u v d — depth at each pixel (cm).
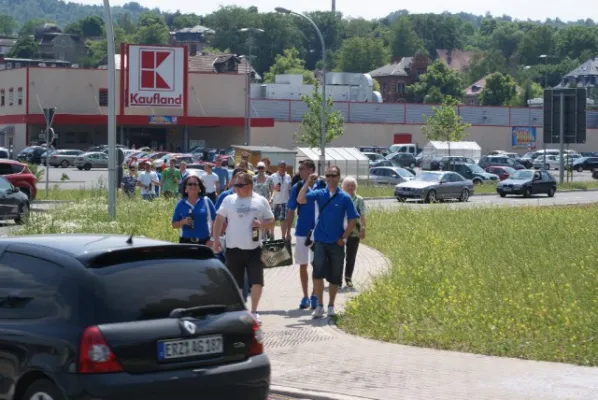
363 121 10025
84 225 2206
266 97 10069
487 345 1112
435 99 16738
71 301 690
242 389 735
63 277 702
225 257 1253
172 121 8231
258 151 4738
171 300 715
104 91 8425
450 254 1922
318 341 1174
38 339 692
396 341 1171
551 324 1195
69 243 741
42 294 709
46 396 687
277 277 1769
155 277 717
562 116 5994
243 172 1230
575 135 5994
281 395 927
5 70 8650
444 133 9056
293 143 9356
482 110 10681
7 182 2911
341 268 1341
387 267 1842
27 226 2233
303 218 1403
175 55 7944
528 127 10831
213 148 8856
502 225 2709
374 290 1484
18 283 729
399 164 8350
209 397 716
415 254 1966
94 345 673
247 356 748
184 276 732
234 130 8950
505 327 1174
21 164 3591
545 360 1053
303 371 1008
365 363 1045
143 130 8738
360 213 1612
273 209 2241
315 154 5606
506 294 1389
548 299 1338
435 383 947
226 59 11531
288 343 1161
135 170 3638
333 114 7462
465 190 4747
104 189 4234
